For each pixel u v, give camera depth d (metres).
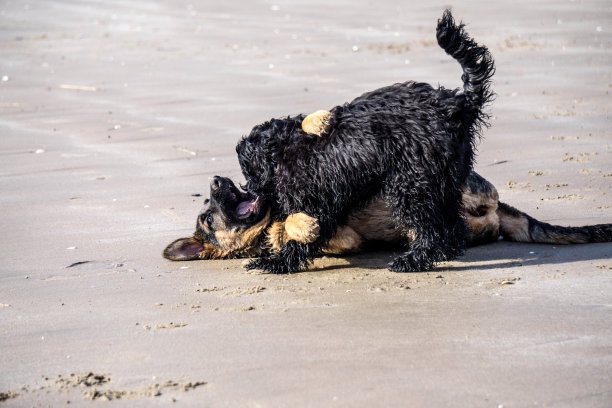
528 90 20.89
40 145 17.69
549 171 14.39
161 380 7.27
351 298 9.25
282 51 27.69
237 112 19.84
